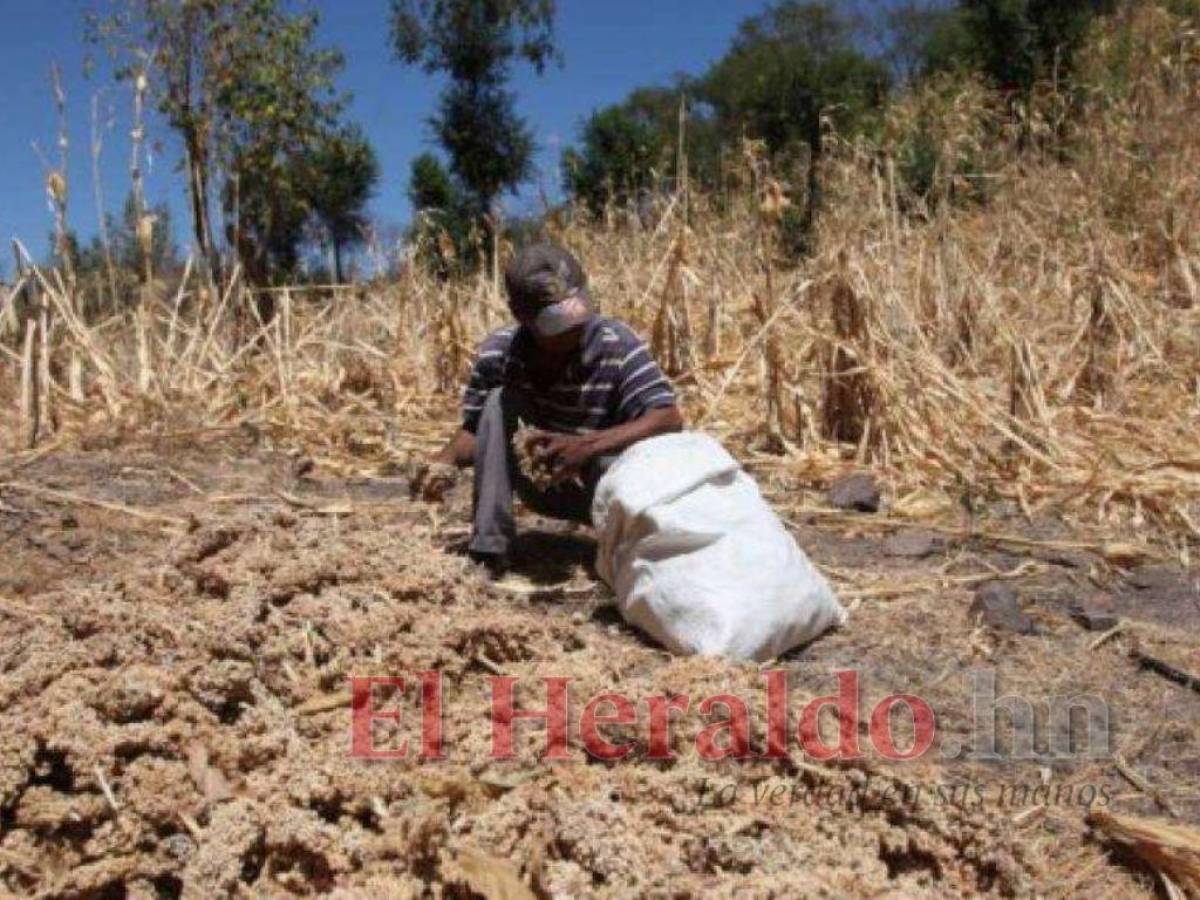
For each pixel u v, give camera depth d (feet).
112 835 9.54
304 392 22.79
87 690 10.50
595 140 48.96
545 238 28.02
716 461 13.23
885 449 18.71
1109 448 18.75
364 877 9.01
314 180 38.45
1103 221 29.78
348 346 23.47
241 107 35.83
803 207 27.32
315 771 9.90
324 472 18.97
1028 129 38.86
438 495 15.47
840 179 28.63
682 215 24.67
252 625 11.93
